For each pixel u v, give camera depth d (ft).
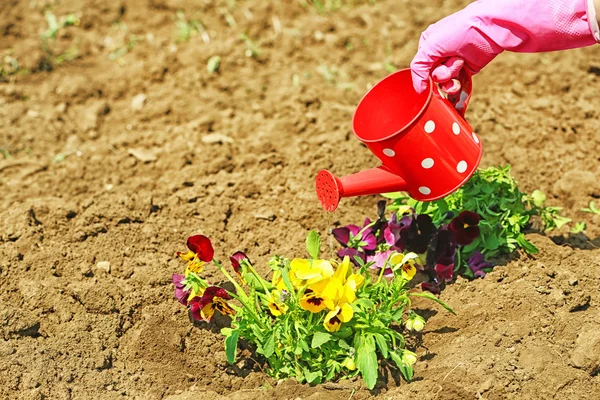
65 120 7.76
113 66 8.18
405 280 6.14
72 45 8.32
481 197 6.51
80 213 6.90
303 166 7.18
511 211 6.51
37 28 8.45
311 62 8.11
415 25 8.33
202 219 6.87
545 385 5.96
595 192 6.93
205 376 6.18
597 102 7.57
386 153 6.08
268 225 6.83
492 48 6.02
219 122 7.63
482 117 7.45
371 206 6.88
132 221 6.84
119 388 6.11
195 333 6.27
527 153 7.22
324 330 6.00
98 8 8.57
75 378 6.11
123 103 7.88
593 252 6.56
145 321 6.32
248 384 6.13
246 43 8.21
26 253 6.63
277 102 7.73
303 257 6.58
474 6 6.03
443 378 5.98
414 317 6.04
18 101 7.89
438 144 6.06
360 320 6.02
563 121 7.42
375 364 5.92
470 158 6.11
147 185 7.16
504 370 5.99
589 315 6.22
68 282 6.48
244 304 6.06
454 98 6.20
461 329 6.21
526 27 5.97
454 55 6.04
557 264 6.45
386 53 8.16
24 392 6.03
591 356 5.99
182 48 8.25
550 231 6.73
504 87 7.73
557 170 7.13
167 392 6.12
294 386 6.01
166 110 7.75
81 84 7.93
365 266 6.12
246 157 7.27
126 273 6.54
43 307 6.35
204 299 6.12
